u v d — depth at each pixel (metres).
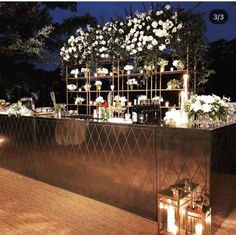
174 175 2.83
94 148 3.57
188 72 5.98
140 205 3.16
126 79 7.64
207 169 2.60
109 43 6.54
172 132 2.81
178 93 6.84
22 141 4.64
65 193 3.86
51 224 2.97
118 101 4.75
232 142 3.11
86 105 8.16
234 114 3.56
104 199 3.53
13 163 4.89
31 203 3.53
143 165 3.09
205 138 2.60
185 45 5.70
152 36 5.67
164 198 2.52
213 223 2.70
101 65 7.33
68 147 3.91
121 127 3.25
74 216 3.16
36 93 10.94
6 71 10.27
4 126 4.98
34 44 9.98
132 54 6.20
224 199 2.96
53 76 11.17
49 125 4.14
